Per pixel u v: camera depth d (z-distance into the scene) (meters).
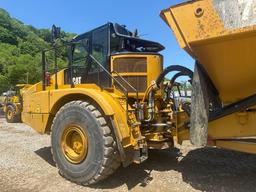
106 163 4.47
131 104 5.17
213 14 3.57
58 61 5.95
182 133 4.82
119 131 4.42
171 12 3.86
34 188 4.61
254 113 4.09
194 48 3.72
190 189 4.45
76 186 4.70
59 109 5.35
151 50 6.01
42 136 9.02
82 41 5.68
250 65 3.69
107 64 5.29
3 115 17.44
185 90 5.63
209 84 4.18
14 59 43.12
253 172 5.11
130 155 4.58
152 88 4.98
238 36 3.42
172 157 6.05
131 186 4.62
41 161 6.04
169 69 4.86
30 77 35.38
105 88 5.18
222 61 3.74
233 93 4.17
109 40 5.31
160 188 4.52
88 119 4.63
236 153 6.26
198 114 4.07
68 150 4.92
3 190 4.54
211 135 4.34
